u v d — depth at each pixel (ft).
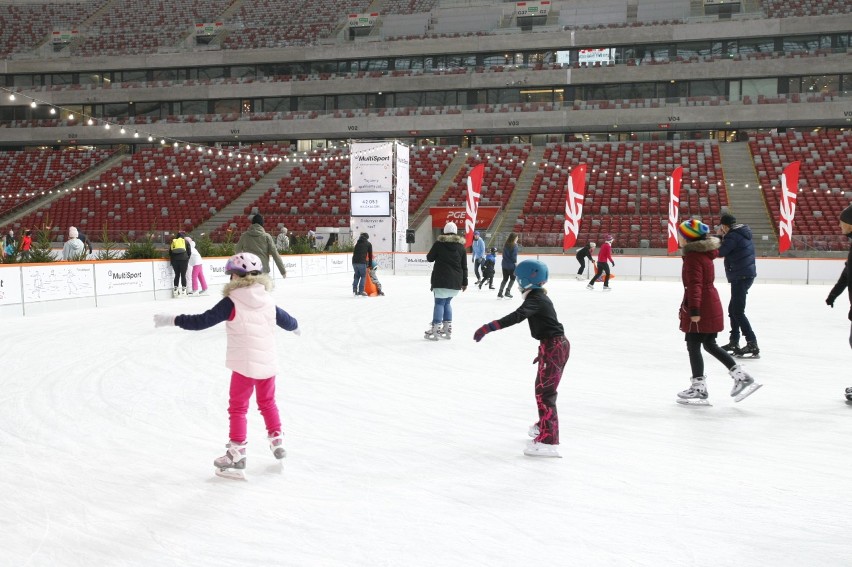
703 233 20.15
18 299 43.60
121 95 163.94
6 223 134.21
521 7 158.92
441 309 33.91
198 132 157.79
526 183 131.64
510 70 151.02
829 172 120.37
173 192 141.18
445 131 150.82
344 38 170.91
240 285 14.25
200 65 165.58
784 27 140.05
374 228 96.58
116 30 181.47
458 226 122.01
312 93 158.71
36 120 162.81
